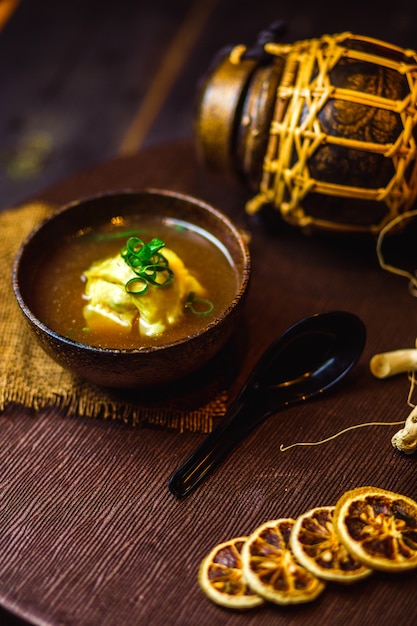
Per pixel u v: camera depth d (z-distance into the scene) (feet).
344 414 1.82
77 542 1.64
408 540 1.59
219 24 4.27
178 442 1.78
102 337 1.74
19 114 3.92
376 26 4.01
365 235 2.02
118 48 4.22
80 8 4.46
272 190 2.00
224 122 1.98
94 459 1.75
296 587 1.55
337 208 1.94
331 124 1.84
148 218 1.97
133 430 1.80
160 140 3.75
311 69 1.87
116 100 3.95
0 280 2.03
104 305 1.77
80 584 1.59
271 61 1.99
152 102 3.93
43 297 1.83
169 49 4.18
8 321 1.95
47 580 1.59
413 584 1.57
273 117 1.92
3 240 2.12
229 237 1.87
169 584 1.58
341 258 2.13
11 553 1.62
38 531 1.65
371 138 1.84
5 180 3.64
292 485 1.71
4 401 1.83
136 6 4.45
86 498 1.70
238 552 1.60
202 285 1.83
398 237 2.16
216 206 2.25
